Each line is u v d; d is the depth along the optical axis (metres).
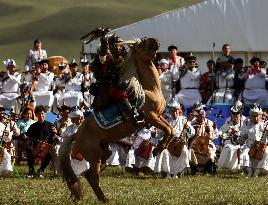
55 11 114.38
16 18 114.19
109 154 20.97
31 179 27.27
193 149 29.81
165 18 40.16
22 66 90.69
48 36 103.94
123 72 20.86
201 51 39.91
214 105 33.78
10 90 35.91
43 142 28.47
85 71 36.56
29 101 33.50
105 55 20.42
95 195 21.98
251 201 20.92
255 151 29.08
